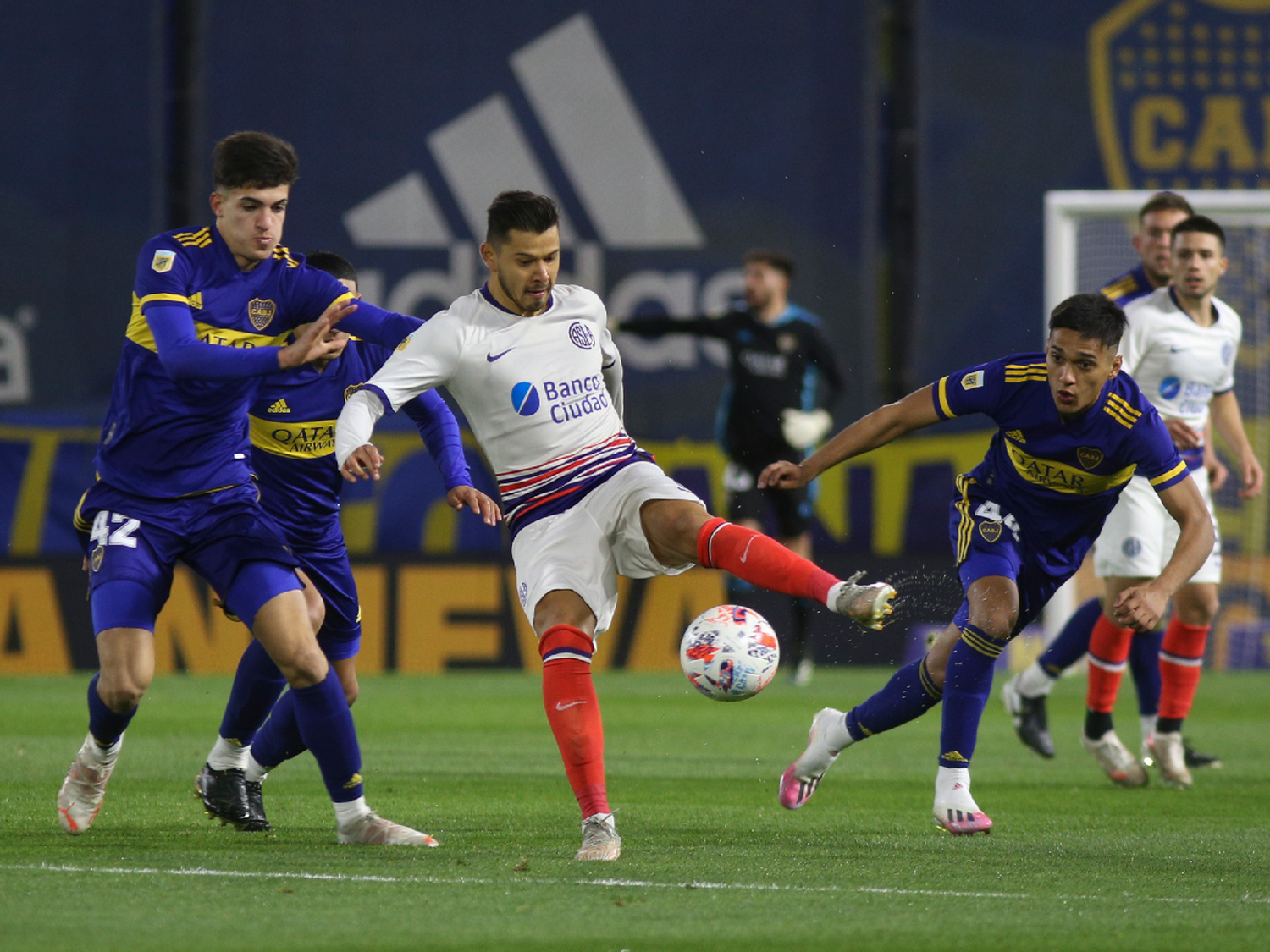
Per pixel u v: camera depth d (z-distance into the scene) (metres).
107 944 10.59
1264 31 41.94
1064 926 11.48
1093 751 22.00
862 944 10.79
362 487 41.47
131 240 41.59
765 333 40.06
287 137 41.91
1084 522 17.00
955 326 41.69
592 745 14.33
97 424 41.38
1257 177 42.09
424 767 22.59
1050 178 41.81
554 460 14.88
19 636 40.91
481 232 42.09
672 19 41.88
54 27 41.41
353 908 11.80
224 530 14.81
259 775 16.42
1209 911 12.10
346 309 13.80
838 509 41.28
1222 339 23.39
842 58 41.50
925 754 25.64
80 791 15.34
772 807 18.69
